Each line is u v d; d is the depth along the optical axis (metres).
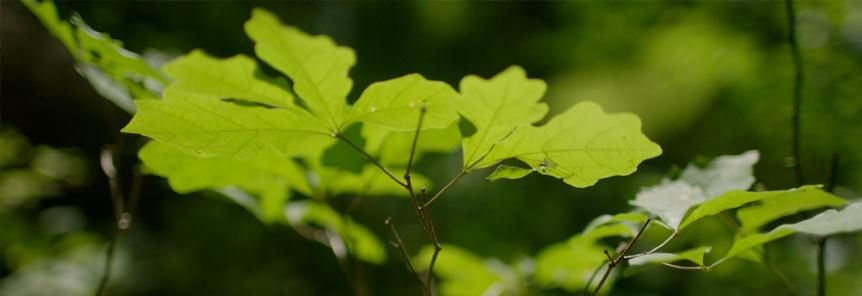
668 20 2.12
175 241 2.85
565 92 2.95
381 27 3.05
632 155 1.06
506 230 2.78
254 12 1.03
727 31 1.82
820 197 1.13
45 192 2.52
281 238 2.87
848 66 1.47
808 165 1.54
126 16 2.49
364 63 3.02
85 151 2.73
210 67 1.07
